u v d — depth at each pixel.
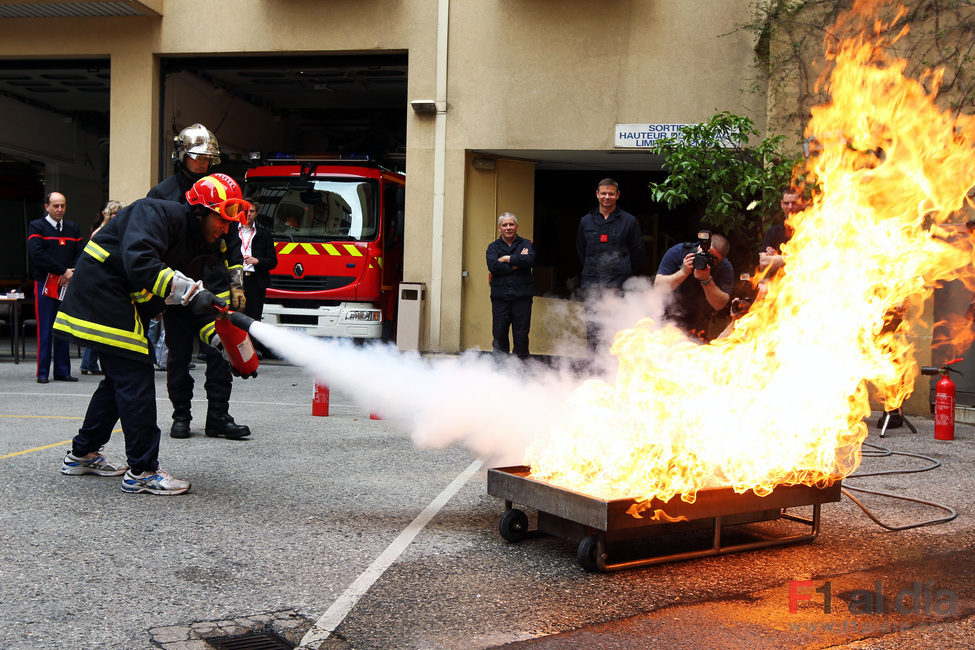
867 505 5.25
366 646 3.04
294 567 3.84
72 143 19.62
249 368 5.07
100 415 5.29
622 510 3.71
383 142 20.02
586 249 8.55
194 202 4.98
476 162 12.77
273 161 13.38
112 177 13.63
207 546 4.10
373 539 4.28
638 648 3.07
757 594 3.63
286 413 8.27
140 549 4.02
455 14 12.57
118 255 4.80
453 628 3.21
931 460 6.63
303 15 13.04
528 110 12.40
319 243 12.73
